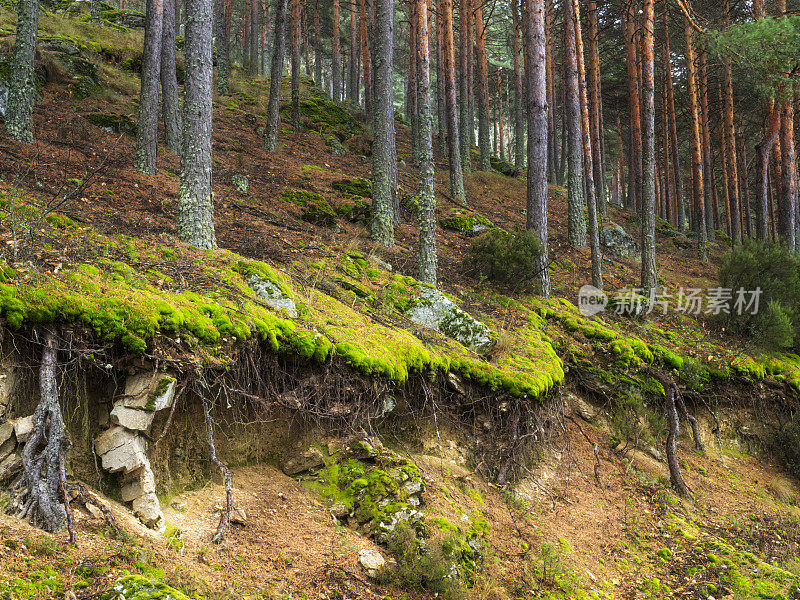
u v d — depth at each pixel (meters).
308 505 5.67
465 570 5.59
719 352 12.47
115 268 5.87
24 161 9.68
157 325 5.04
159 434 5.09
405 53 33.59
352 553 5.17
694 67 22.38
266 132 18.14
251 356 5.79
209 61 8.19
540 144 12.54
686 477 9.87
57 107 14.95
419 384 7.37
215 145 16.67
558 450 8.90
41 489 3.98
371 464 6.12
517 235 12.20
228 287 6.62
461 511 6.34
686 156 36.16
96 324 4.75
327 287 8.43
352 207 13.56
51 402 4.29
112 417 4.73
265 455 6.05
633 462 9.68
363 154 22.41
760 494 10.11
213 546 4.67
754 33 12.30
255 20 33.28
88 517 4.21
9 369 4.37
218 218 10.30
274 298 6.97
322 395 6.25
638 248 20.14
